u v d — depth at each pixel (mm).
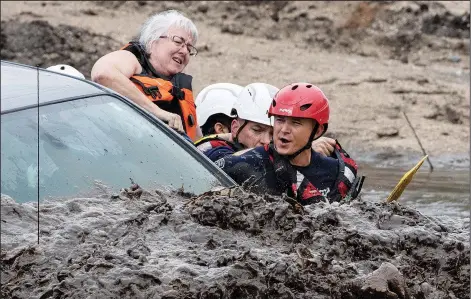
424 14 39500
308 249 7953
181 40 14305
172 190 9227
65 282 7289
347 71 35531
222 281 7316
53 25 36625
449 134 29172
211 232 8164
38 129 8500
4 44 34875
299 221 8414
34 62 34406
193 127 14008
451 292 7957
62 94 9664
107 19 38781
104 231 8062
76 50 35062
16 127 9023
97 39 36000
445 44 38938
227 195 8820
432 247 8375
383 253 8258
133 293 7230
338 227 8562
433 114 31172
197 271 7457
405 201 17547
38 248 7754
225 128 14352
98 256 7648
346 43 38656
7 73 9945
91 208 8438
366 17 39469
